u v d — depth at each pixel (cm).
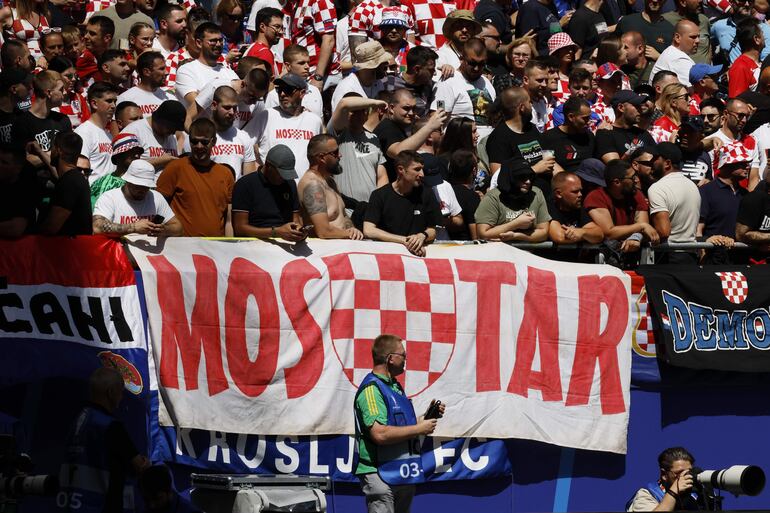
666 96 5266
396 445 3559
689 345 4341
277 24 5206
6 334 3694
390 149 4325
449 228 4341
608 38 5738
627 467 4309
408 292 4019
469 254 4122
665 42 6075
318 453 3909
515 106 4538
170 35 5184
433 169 4288
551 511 4191
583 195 4394
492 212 4222
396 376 3969
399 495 3597
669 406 4381
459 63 5338
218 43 4712
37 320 3712
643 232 4338
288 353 3872
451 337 4053
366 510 3944
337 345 3925
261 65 4678
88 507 3306
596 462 4262
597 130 4716
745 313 4425
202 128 3916
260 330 3853
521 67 5356
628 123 4694
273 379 3856
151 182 3797
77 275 3725
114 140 4162
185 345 3800
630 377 4284
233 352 3834
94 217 3784
